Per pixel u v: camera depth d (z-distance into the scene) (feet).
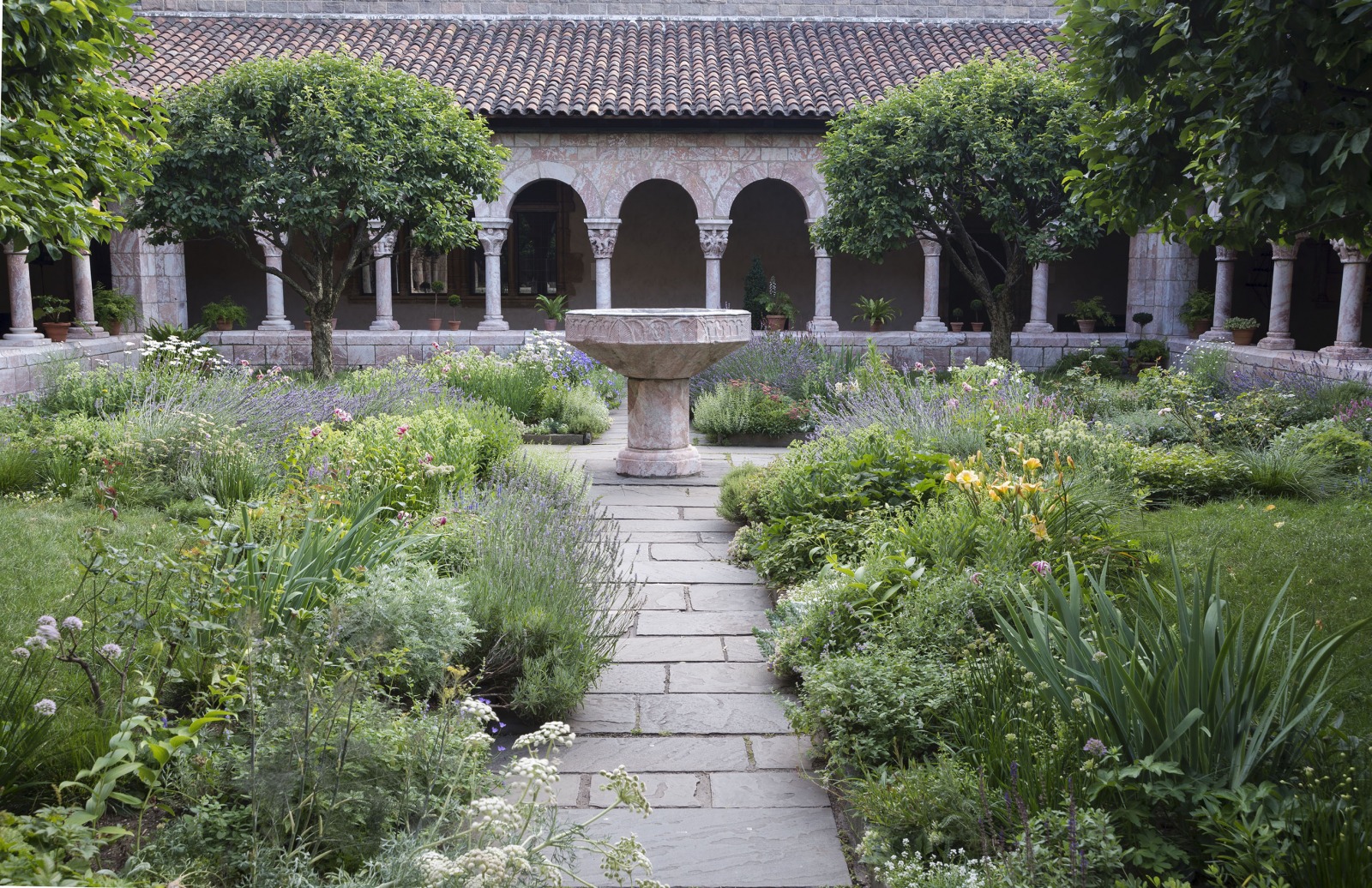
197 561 13.32
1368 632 15.40
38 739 10.94
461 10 65.00
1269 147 14.21
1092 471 22.93
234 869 9.41
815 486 21.77
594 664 15.30
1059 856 9.37
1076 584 12.46
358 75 41.60
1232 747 10.24
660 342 28.84
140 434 26.00
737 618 18.52
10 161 15.28
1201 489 25.38
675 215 66.59
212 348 37.32
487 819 8.95
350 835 9.88
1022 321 67.36
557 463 27.45
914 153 44.21
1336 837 8.82
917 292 66.90
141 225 41.65
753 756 13.43
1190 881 9.50
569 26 64.59
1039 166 43.78
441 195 42.68
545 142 56.85
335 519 17.38
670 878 10.60
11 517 21.07
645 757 13.38
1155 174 17.12
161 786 10.66
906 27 64.59
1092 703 10.80
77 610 15.14
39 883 7.64
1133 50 16.05
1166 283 56.90
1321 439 27.50
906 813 10.67
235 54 57.82
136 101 19.36
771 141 57.00
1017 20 65.10
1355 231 16.16
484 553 17.71
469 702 11.05
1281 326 46.29
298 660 11.55
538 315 67.15
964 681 12.89
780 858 11.00
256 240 57.11
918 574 15.97
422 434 25.16
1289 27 13.99
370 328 59.16
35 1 15.78
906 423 26.81
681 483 29.66
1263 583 17.97
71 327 48.85
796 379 41.75
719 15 65.92
